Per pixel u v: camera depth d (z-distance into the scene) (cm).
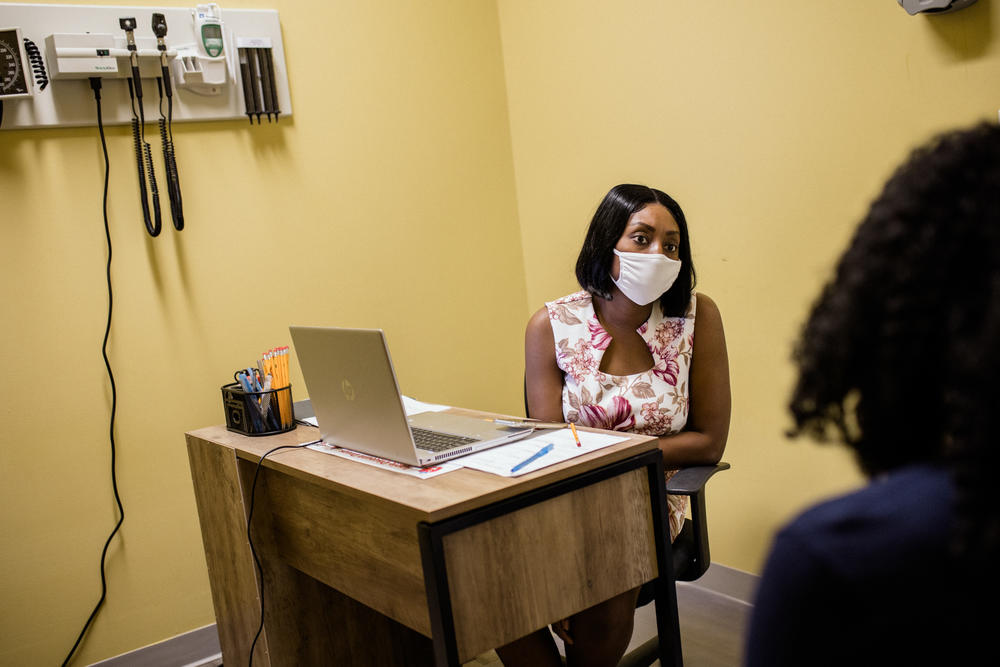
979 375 49
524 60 313
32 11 235
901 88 202
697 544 182
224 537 211
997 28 182
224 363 269
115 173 251
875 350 57
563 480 145
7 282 238
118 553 254
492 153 321
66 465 246
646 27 264
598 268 193
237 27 264
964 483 49
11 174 237
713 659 229
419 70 303
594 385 196
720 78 244
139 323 255
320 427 184
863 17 207
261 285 275
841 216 219
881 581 52
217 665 260
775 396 243
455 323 314
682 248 194
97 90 244
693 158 256
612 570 152
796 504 242
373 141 294
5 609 239
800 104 224
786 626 56
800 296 232
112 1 247
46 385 243
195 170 263
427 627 149
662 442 191
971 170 55
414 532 147
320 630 212
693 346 198
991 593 49
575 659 177
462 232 315
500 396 327
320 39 282
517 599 139
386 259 298
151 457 258
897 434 57
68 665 247
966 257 53
